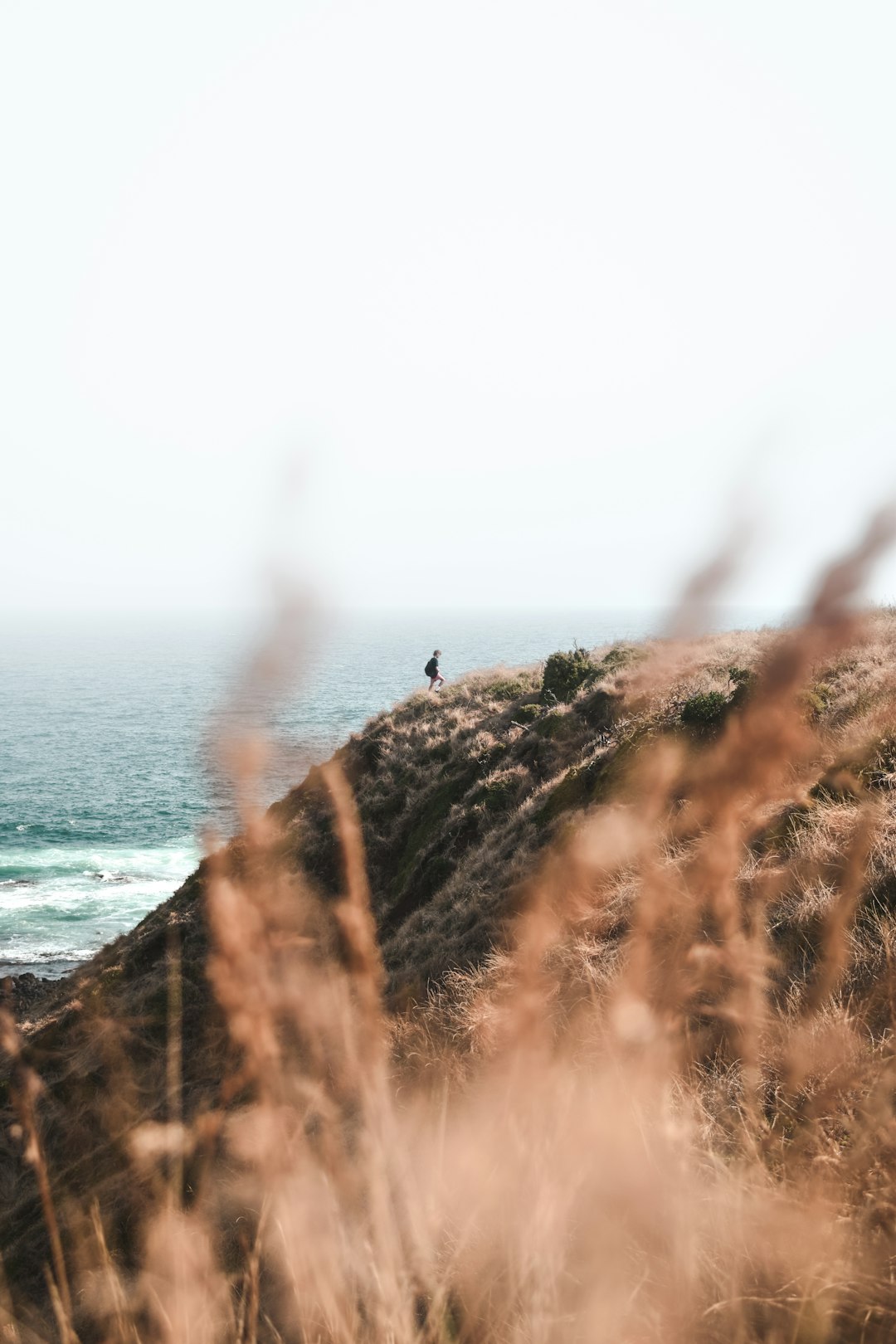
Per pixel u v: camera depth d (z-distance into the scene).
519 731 18.89
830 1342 1.41
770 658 0.60
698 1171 1.67
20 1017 7.39
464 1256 1.33
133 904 45.72
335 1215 1.20
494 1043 2.69
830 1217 1.50
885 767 5.46
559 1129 1.23
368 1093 1.12
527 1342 1.23
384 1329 1.23
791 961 3.66
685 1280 1.33
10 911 44.78
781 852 4.95
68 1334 1.24
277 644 0.51
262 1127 1.09
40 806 68.81
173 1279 1.21
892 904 3.97
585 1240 1.35
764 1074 2.29
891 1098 1.59
